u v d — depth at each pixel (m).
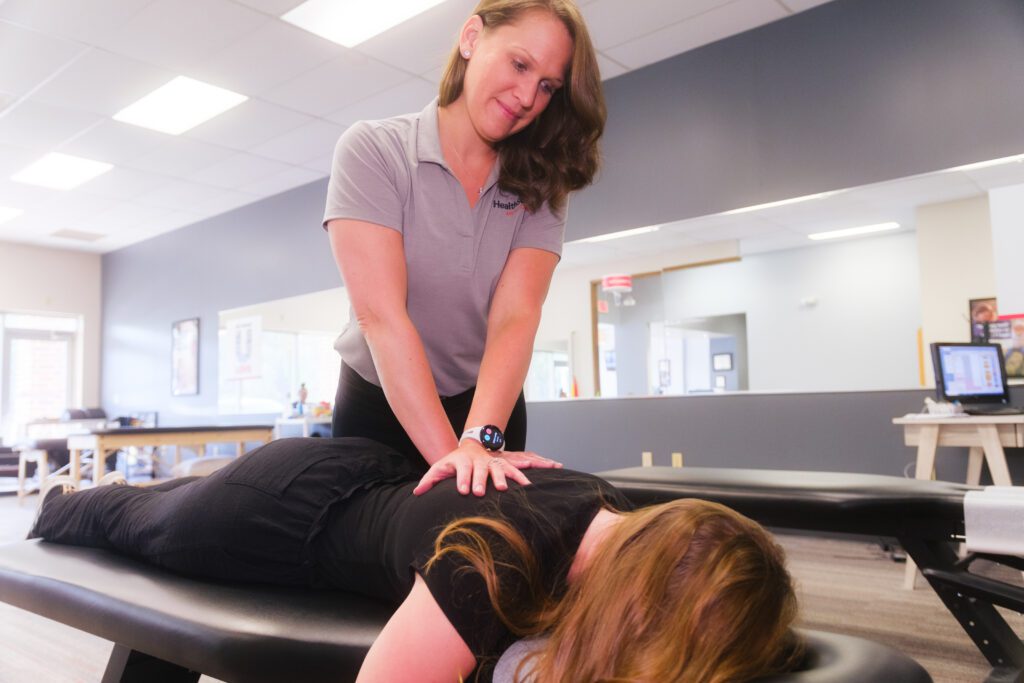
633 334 6.01
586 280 5.93
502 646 0.64
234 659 0.77
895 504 1.38
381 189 1.11
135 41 3.85
